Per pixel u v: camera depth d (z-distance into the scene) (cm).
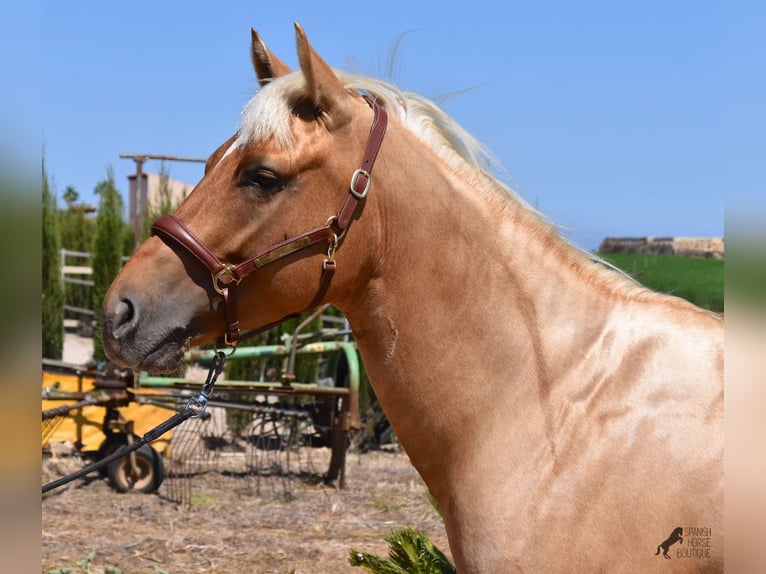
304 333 919
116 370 645
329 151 199
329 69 201
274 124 194
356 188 199
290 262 198
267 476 709
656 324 204
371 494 658
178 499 620
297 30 194
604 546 182
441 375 203
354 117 203
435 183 208
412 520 575
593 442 190
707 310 213
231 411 860
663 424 189
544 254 211
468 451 200
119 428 631
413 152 209
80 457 721
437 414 203
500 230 210
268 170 194
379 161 204
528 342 202
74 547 480
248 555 479
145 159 780
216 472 720
